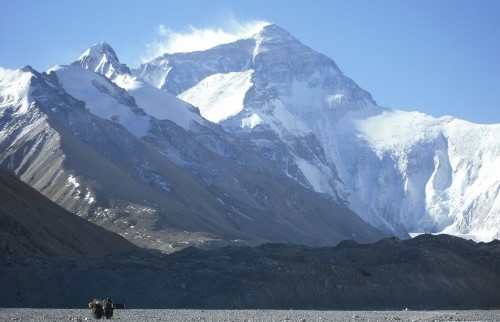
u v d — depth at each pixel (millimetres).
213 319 180625
